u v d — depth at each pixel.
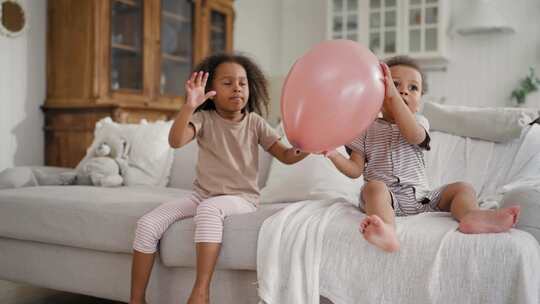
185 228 1.59
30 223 1.92
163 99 4.03
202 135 1.79
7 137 3.56
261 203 2.08
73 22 3.60
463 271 1.21
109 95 3.61
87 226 1.79
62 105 3.62
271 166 2.25
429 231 1.29
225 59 1.83
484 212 1.27
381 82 1.32
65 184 2.50
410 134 1.49
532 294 1.16
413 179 1.57
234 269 1.54
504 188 1.71
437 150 2.03
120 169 2.53
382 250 1.29
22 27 3.60
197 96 1.60
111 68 3.63
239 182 1.74
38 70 3.72
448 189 1.51
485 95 4.62
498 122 1.95
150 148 2.57
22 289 2.44
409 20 4.65
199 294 1.46
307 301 1.34
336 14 4.98
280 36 5.54
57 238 1.87
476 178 1.92
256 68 1.91
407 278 1.26
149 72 3.92
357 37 4.88
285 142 2.20
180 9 4.21
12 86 3.58
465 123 2.02
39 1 3.71
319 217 1.43
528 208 1.35
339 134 1.28
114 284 1.78
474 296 1.20
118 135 2.64
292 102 1.29
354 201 1.92
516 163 1.87
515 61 4.50
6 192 2.10
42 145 3.77
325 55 1.30
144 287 1.60
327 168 2.06
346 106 1.25
